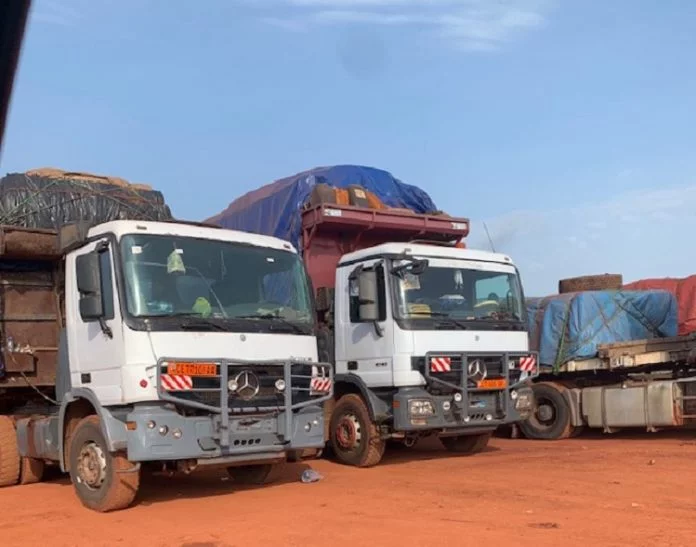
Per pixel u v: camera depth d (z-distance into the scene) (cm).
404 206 1383
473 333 1113
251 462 825
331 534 656
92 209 996
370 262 1105
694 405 1286
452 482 913
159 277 794
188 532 686
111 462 785
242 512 771
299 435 846
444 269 1120
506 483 889
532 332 1500
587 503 752
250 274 864
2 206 958
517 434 1521
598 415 1391
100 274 800
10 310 959
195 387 767
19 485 994
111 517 772
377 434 1092
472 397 1091
